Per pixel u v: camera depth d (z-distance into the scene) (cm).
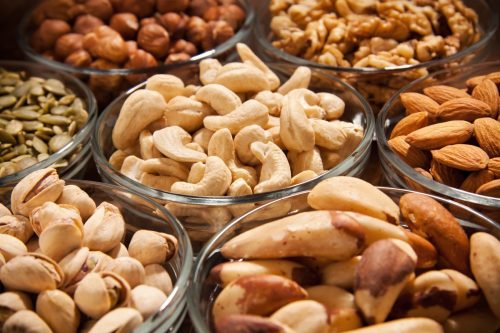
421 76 34
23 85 36
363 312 21
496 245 23
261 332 20
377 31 36
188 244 24
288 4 40
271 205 25
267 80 32
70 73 37
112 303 23
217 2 42
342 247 22
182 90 32
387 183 31
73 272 23
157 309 23
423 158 29
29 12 42
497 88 31
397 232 23
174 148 28
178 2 39
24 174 30
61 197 26
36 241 26
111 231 25
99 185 27
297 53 38
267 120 30
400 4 37
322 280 23
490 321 22
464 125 28
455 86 33
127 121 30
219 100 30
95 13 40
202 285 23
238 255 24
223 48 37
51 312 22
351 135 30
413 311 22
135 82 36
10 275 23
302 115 29
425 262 23
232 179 28
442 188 27
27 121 33
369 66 35
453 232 23
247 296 22
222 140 28
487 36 36
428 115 30
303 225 23
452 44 36
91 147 32
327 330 21
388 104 31
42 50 40
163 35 38
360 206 24
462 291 22
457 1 38
